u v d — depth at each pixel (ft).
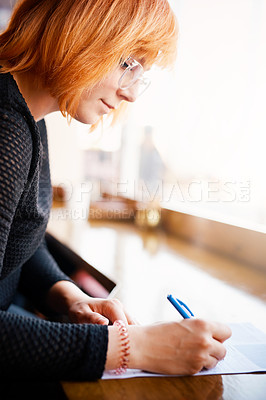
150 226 5.84
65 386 1.94
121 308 2.76
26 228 2.72
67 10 2.46
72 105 2.68
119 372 2.07
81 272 4.88
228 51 5.26
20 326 1.97
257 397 1.92
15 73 2.64
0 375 1.95
